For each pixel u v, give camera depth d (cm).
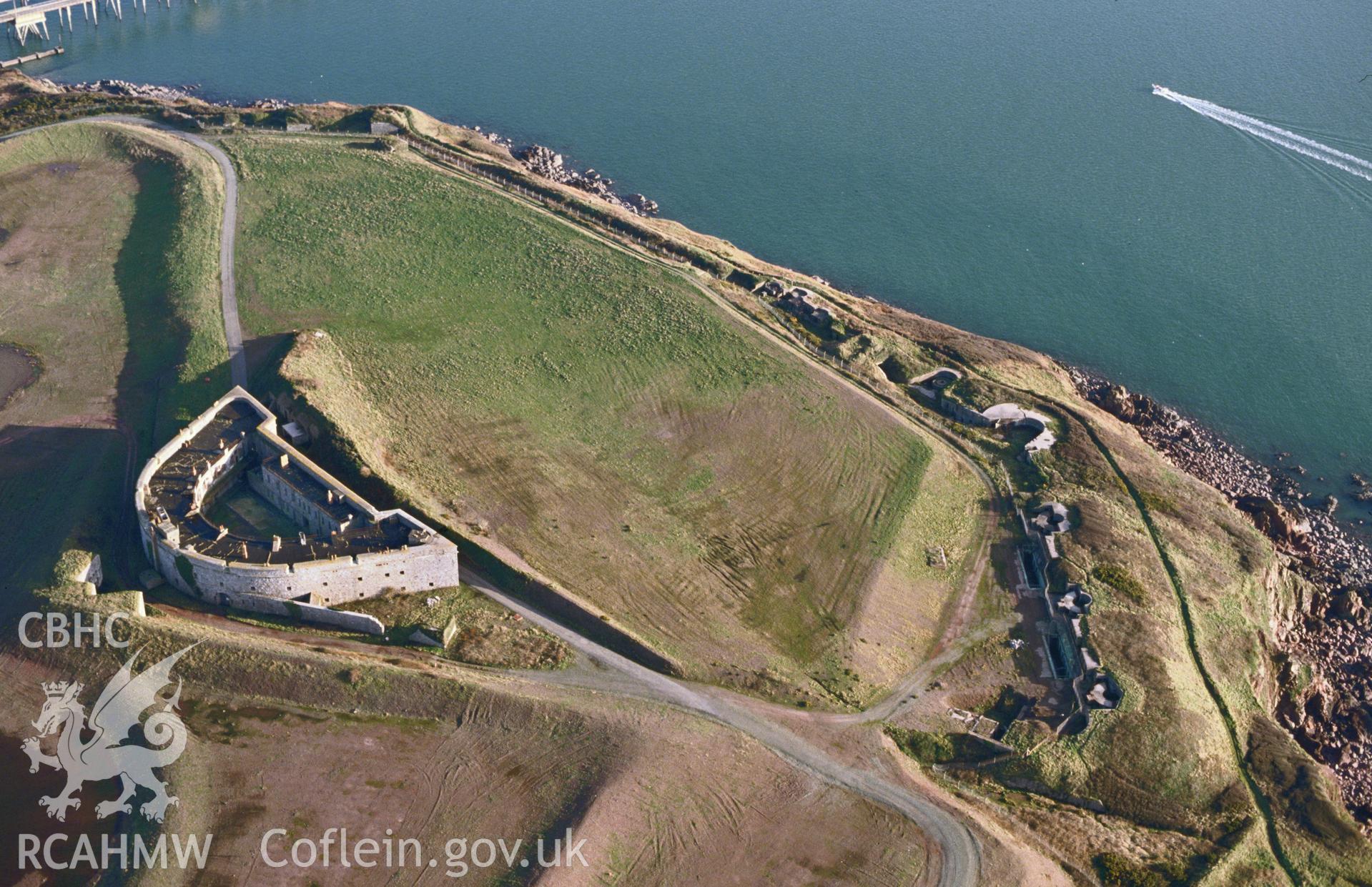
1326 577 13712
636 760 9888
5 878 8969
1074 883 9388
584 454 13350
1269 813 10281
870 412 14438
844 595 11812
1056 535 12756
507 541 12025
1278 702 11800
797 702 10669
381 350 14638
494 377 14400
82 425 13350
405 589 11500
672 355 15062
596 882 8938
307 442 12950
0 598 11119
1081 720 10781
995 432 14662
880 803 9800
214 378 13875
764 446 13712
